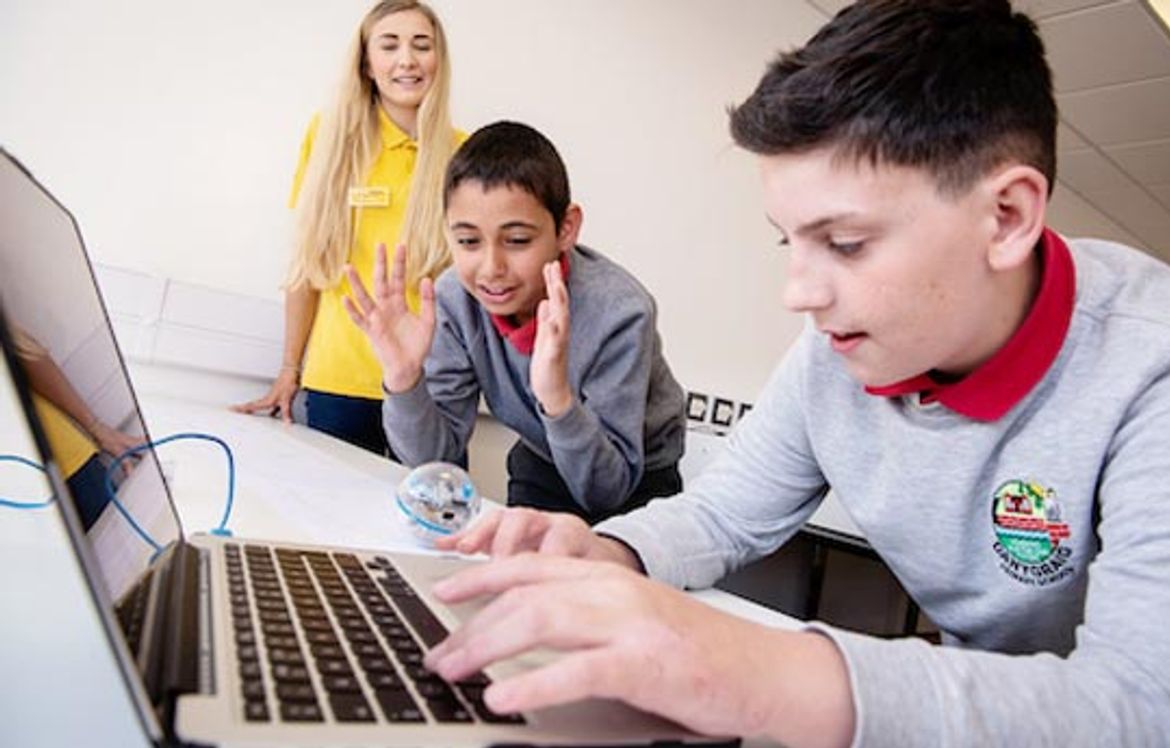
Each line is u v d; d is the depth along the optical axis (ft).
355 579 1.79
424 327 3.93
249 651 1.23
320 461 3.95
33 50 5.63
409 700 1.13
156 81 6.06
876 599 8.84
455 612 1.64
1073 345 1.90
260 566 1.77
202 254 6.35
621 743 1.10
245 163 6.47
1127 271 2.01
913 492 2.24
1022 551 2.03
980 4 1.71
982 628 2.22
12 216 1.56
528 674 1.11
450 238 4.40
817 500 2.78
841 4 9.98
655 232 8.87
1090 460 1.84
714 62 9.25
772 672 1.19
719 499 2.62
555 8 7.91
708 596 2.42
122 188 6.01
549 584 1.28
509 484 5.28
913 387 2.13
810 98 1.61
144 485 1.95
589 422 3.66
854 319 1.70
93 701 1.33
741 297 9.73
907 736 1.19
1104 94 10.54
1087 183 14.08
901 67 1.59
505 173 4.09
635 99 8.59
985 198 1.65
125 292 5.81
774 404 2.69
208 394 6.27
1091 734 1.23
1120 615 1.45
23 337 1.33
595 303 4.26
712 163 9.30
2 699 1.30
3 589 1.73
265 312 6.44
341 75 6.38
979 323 1.82
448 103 6.56
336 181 6.23
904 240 1.63
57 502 1.12
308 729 0.99
